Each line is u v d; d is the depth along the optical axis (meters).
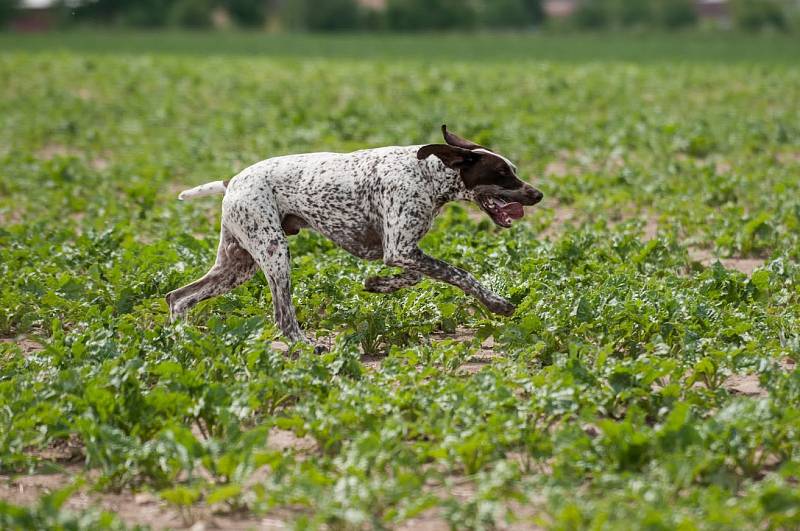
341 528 7.84
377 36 123.69
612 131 31.05
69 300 14.00
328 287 13.79
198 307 13.48
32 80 51.16
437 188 12.11
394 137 30.72
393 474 8.48
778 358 11.69
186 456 8.56
